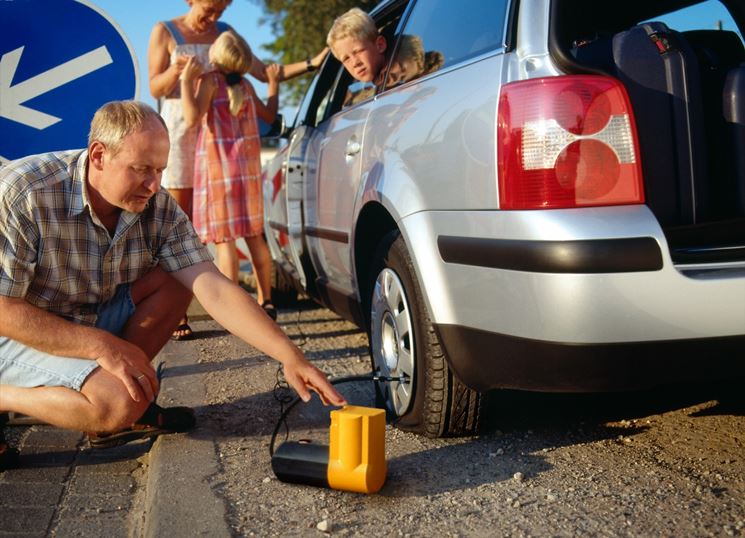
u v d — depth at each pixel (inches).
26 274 105.3
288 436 124.5
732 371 91.7
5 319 104.3
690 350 89.5
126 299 119.2
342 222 146.6
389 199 119.0
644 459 109.6
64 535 97.0
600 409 131.4
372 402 142.8
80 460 122.0
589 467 107.2
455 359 107.7
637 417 127.3
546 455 111.9
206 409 137.9
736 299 88.7
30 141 121.6
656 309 88.0
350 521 93.7
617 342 88.6
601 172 90.3
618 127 90.9
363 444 99.0
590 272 87.6
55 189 105.8
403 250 119.0
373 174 128.1
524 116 93.0
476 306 101.3
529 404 134.3
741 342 89.8
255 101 216.1
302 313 241.1
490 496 99.0
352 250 140.1
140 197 106.3
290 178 185.0
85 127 122.6
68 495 109.0
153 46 206.7
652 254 87.7
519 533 89.4
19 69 120.6
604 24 133.3
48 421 109.6
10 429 135.6
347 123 152.2
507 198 94.0
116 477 115.6
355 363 174.2
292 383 104.2
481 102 100.3
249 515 96.0
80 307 115.2
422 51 130.2
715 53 132.0
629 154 90.7
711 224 101.2
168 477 107.3
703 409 130.3
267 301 210.4
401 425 124.0
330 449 101.3
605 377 90.7
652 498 97.0
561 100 91.1
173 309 121.9
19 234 103.4
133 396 106.0
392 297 123.4
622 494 98.3
